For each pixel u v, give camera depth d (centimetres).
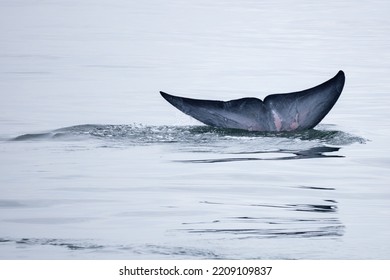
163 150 5041
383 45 11638
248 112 5166
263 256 3095
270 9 17288
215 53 10794
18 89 7850
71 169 4603
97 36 12719
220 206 3881
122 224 3562
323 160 4834
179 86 8188
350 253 3142
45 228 3500
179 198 4028
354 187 4275
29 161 4791
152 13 16412
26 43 11744
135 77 8756
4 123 6062
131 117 6359
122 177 4425
